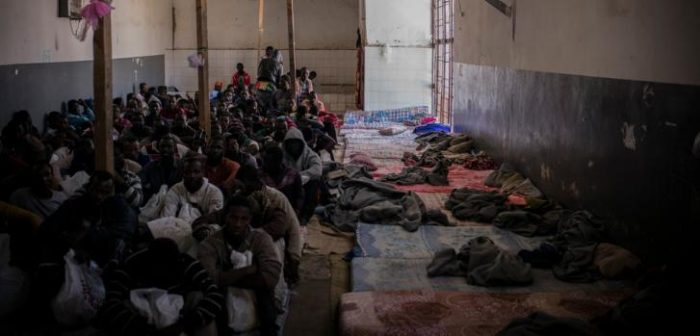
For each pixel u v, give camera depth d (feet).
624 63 19.08
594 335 13.03
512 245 20.81
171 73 67.41
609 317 14.25
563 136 24.20
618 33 19.45
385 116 54.24
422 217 23.66
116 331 12.32
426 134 44.80
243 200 14.20
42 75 34.73
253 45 68.23
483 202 24.93
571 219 21.18
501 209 24.12
